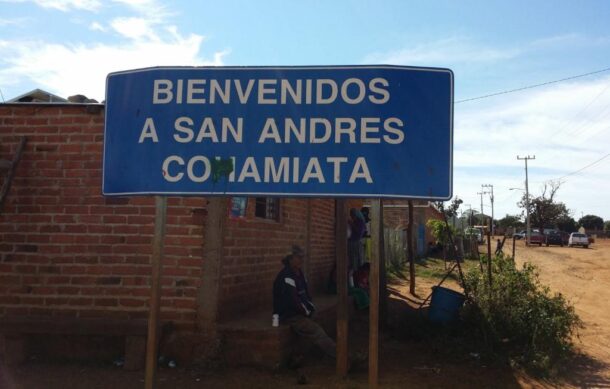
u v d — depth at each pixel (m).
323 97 5.03
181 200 7.21
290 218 10.32
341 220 6.79
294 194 4.98
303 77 5.07
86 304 7.19
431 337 8.91
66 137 7.43
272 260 9.30
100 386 6.21
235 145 5.10
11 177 7.19
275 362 6.95
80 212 7.32
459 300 9.33
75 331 6.89
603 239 92.31
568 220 100.06
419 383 6.79
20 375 6.57
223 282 7.33
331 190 4.94
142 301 7.15
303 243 11.06
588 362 8.29
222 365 6.95
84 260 7.25
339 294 6.80
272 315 7.75
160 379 6.51
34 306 7.25
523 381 7.05
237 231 7.81
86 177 7.36
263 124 5.08
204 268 7.12
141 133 5.21
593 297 17.09
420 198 4.86
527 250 46.41
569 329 8.64
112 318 7.14
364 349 8.52
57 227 7.33
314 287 11.69
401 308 12.44
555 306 8.50
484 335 8.31
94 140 7.39
